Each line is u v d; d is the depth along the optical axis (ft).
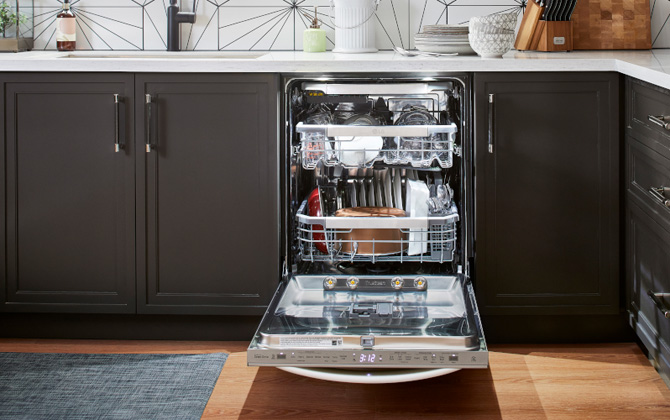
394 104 8.23
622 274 7.97
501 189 7.83
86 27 9.76
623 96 7.72
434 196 8.25
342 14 9.07
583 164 7.79
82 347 8.13
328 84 7.79
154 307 8.14
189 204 7.97
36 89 7.82
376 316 6.97
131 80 7.77
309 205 8.27
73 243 8.07
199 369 7.52
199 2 9.73
